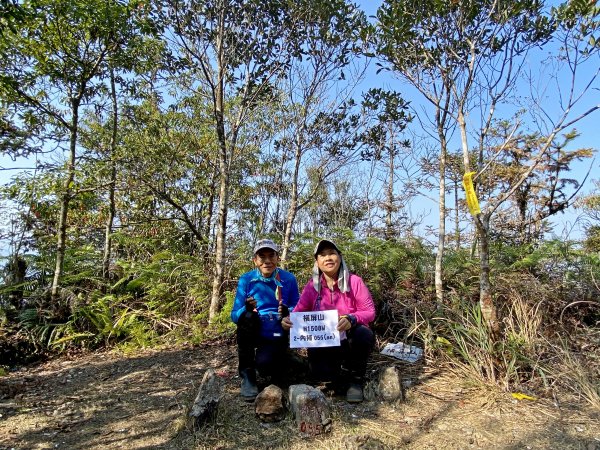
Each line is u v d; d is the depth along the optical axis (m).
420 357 3.93
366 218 8.64
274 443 2.69
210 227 8.51
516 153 6.69
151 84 6.93
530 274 4.98
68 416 3.19
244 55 5.40
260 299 3.51
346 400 3.27
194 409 2.86
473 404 3.16
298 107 5.72
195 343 4.83
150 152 6.12
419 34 4.09
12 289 5.53
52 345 5.02
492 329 3.57
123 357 4.71
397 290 4.86
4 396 3.63
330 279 3.50
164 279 6.19
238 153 8.27
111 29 5.01
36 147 4.92
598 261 5.04
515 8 3.46
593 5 3.16
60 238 5.55
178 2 4.96
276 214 8.35
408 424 2.89
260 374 3.45
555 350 3.60
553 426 2.82
